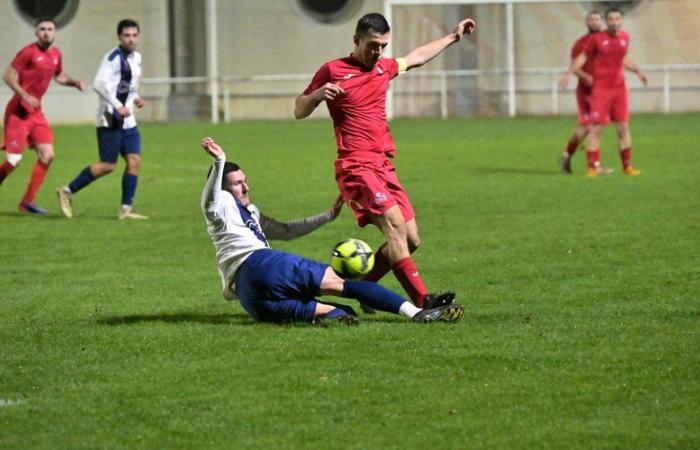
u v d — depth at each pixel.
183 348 16.08
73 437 12.44
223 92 67.56
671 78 67.38
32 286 21.47
